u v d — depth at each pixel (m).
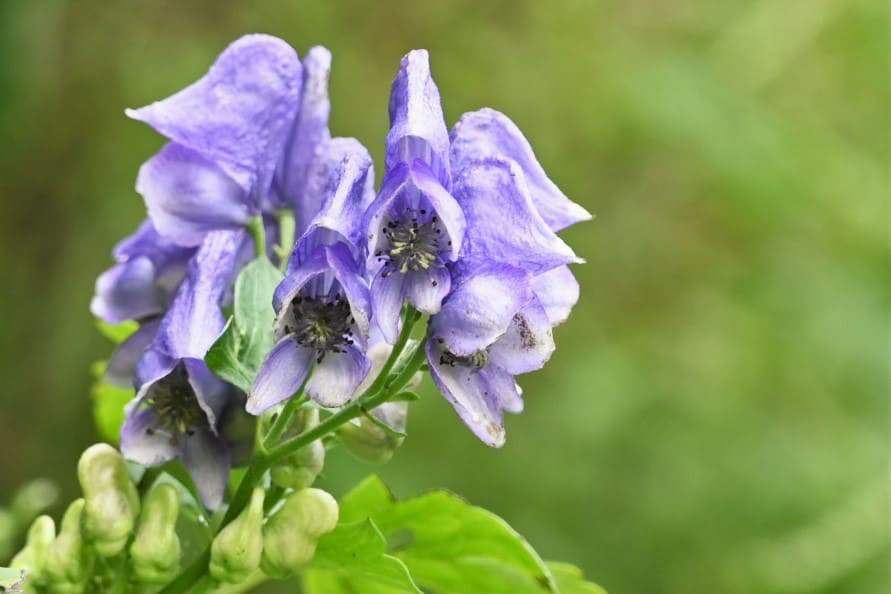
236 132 0.46
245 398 0.45
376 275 0.43
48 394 0.91
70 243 0.94
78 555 0.46
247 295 0.45
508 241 0.43
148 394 0.45
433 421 0.85
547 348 0.43
